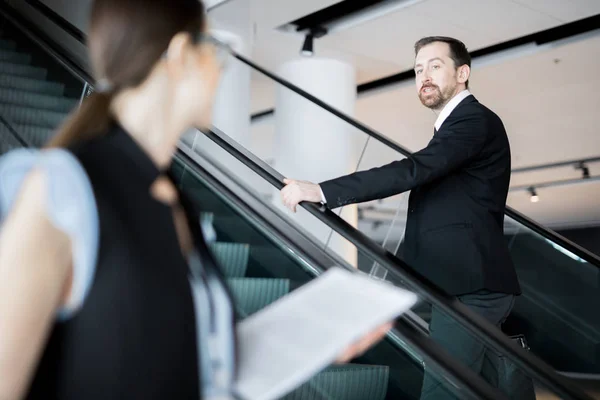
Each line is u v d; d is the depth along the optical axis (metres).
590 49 6.80
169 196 0.84
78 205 0.74
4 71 5.72
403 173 2.42
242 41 6.32
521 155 10.45
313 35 6.84
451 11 6.17
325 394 2.53
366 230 11.59
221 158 6.18
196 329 0.80
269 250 3.67
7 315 0.69
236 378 0.88
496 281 2.49
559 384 1.85
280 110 7.62
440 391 2.12
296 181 2.53
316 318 0.96
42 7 5.27
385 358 2.73
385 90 8.30
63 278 0.73
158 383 0.75
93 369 0.74
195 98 0.89
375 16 6.36
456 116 2.58
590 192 11.26
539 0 5.88
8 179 0.78
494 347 1.97
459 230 2.51
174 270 0.79
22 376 0.70
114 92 0.85
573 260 5.21
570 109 8.63
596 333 5.12
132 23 0.84
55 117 5.14
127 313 0.74
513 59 7.09
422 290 2.12
